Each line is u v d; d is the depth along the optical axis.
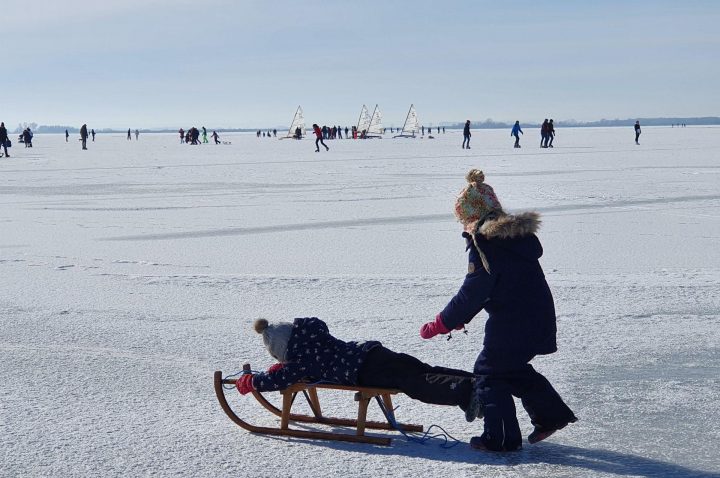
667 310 8.18
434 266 10.77
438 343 7.08
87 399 5.72
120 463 4.55
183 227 15.13
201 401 5.71
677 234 13.55
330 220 16.02
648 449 4.77
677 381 6.02
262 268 10.68
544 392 4.66
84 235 14.13
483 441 4.69
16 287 9.59
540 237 13.28
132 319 8.02
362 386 4.77
